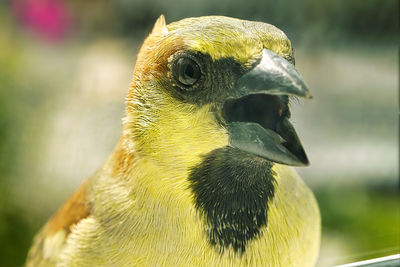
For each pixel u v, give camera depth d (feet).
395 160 2.28
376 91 2.37
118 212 1.47
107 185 1.49
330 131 2.22
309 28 1.89
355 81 2.32
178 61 1.44
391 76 2.38
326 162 2.17
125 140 1.47
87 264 1.48
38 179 2.05
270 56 1.43
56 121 2.02
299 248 1.48
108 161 1.51
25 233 2.06
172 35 1.45
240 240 1.47
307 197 1.50
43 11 2.44
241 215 1.47
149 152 1.46
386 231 1.88
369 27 2.19
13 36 2.43
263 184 1.47
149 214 1.46
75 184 1.69
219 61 1.43
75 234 1.49
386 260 1.55
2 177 2.09
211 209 1.46
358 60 2.28
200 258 1.47
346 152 2.26
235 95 1.43
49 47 2.34
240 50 1.43
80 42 2.23
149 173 1.46
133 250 1.47
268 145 1.43
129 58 1.50
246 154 1.45
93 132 1.59
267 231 1.47
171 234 1.46
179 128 1.45
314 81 2.08
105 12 2.02
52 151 2.01
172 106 1.45
